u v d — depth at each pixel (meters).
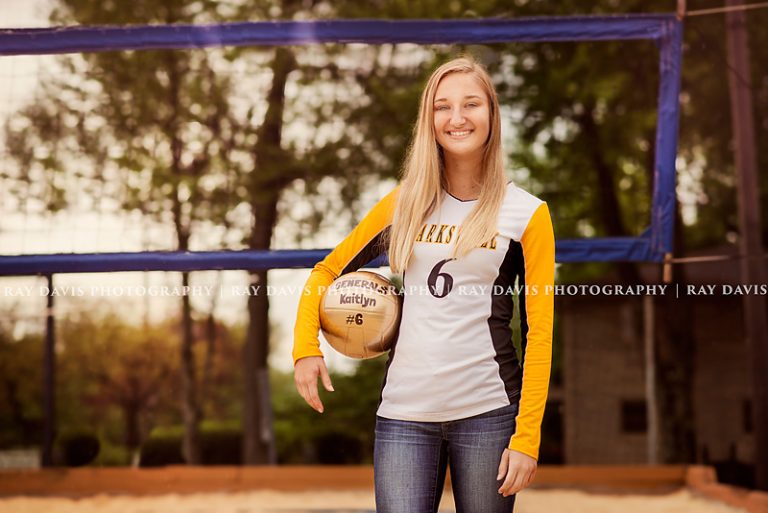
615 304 14.27
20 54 3.91
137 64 8.84
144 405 16.05
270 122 9.33
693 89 9.61
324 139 9.46
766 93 10.15
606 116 9.77
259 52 9.02
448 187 2.30
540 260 2.14
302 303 2.32
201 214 9.16
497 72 9.58
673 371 10.50
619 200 11.27
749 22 9.69
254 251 3.72
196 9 9.08
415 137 2.39
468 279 2.14
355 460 14.17
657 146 4.06
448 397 2.11
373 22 3.96
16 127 7.91
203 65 9.16
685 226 12.34
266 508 6.41
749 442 13.27
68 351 15.31
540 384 2.07
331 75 9.45
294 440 14.31
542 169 10.64
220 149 9.43
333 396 14.59
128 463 15.57
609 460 14.25
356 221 9.73
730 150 10.30
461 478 2.12
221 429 14.30
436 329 2.13
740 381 13.69
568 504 6.63
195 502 6.77
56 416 15.52
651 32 4.02
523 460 2.03
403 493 2.12
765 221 11.37
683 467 7.95
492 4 8.69
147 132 9.13
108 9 9.01
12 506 6.43
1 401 15.34
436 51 9.02
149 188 8.80
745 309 6.50
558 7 8.84
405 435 2.14
